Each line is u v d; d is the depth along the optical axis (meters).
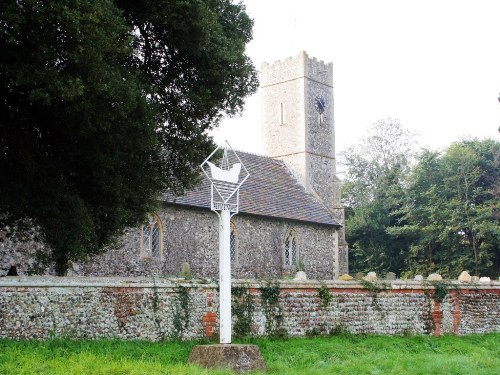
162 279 18.58
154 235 30.11
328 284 21.66
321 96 46.84
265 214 35.12
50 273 23.67
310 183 44.22
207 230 32.25
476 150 56.97
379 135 68.69
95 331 16.88
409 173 62.97
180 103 17.58
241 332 19.53
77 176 16.58
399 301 23.22
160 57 17.39
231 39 17.66
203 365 13.57
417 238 57.38
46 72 13.07
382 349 19.38
